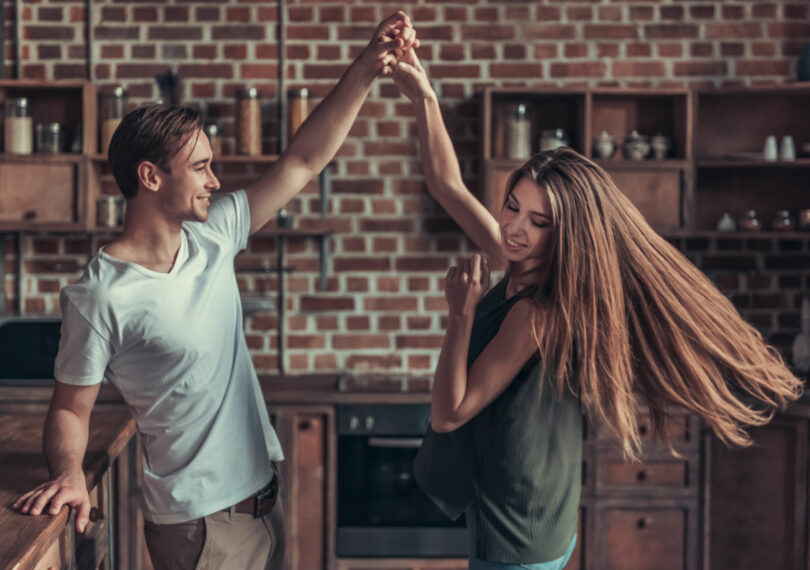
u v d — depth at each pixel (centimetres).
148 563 323
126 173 151
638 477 325
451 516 161
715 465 326
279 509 176
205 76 363
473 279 144
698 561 328
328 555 325
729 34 365
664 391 149
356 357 371
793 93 350
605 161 341
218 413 158
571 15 364
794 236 337
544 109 363
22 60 362
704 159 356
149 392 153
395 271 370
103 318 146
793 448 311
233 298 165
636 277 149
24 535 129
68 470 146
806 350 349
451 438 158
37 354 346
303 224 368
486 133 340
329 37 363
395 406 323
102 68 362
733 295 370
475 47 365
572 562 326
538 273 151
